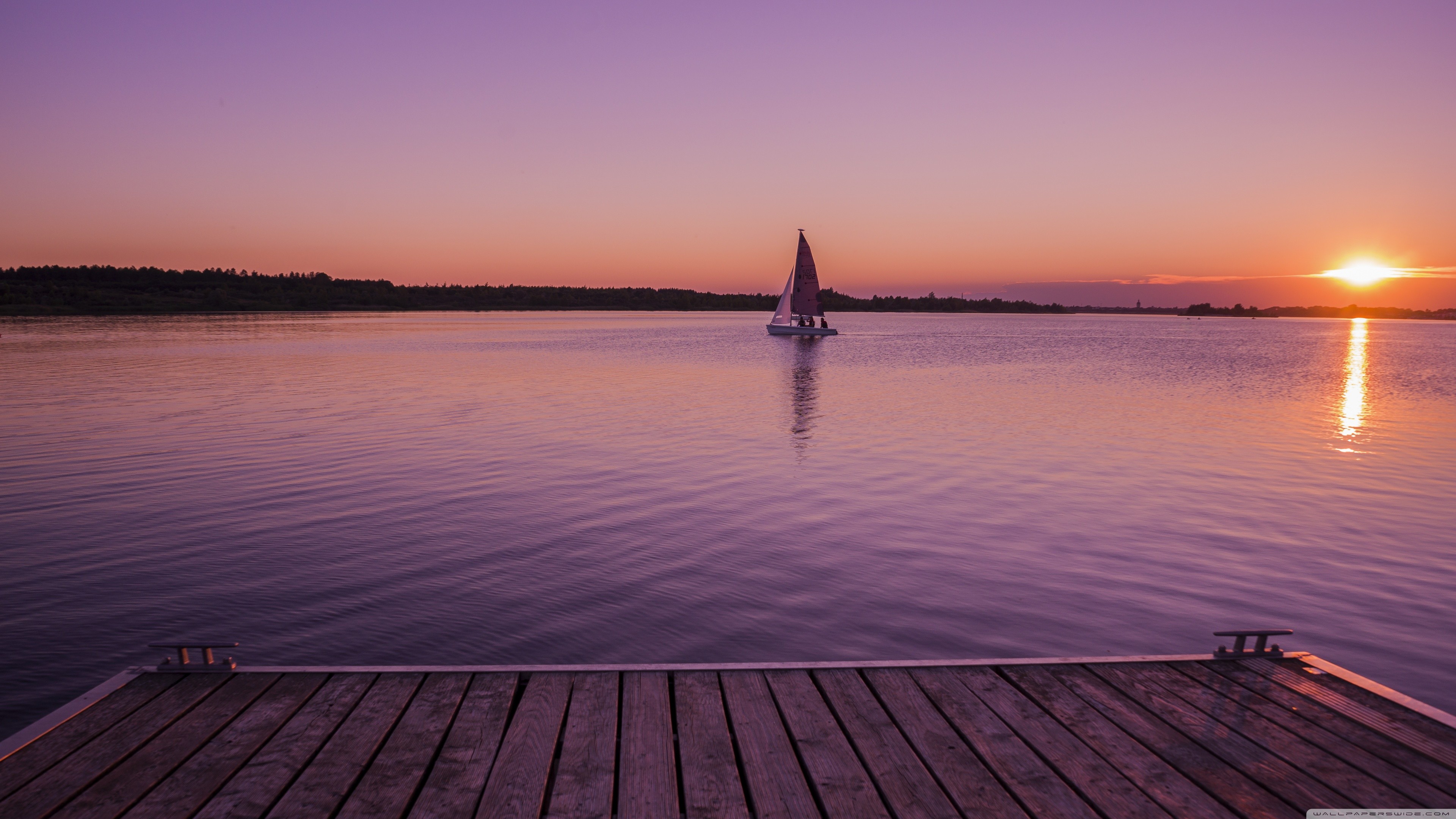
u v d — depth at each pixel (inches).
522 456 704.4
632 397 1181.7
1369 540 462.0
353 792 159.6
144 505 525.0
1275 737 183.8
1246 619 346.3
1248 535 470.3
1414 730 186.9
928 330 5211.6
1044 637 327.0
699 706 197.0
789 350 2507.4
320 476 616.7
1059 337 4116.6
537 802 156.0
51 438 781.9
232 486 580.4
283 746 176.4
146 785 160.9
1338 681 213.8
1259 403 1167.0
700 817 152.6
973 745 179.9
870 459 701.3
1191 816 154.3
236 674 211.5
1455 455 743.7
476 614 347.6
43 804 153.8
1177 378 1620.3
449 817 151.0
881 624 338.6
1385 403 1190.9
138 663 299.7
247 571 399.2
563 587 381.1
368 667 215.2
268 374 1508.4
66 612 346.6
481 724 186.5
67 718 186.5
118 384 1312.7
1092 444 793.6
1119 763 172.9
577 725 187.6
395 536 460.4
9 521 485.1
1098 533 472.7
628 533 468.1
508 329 4480.8
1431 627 338.3
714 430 863.7
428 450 730.8
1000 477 628.7
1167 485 605.9
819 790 161.8
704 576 397.1
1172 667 222.2
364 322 5290.4
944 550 438.9
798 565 414.0
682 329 4569.4
